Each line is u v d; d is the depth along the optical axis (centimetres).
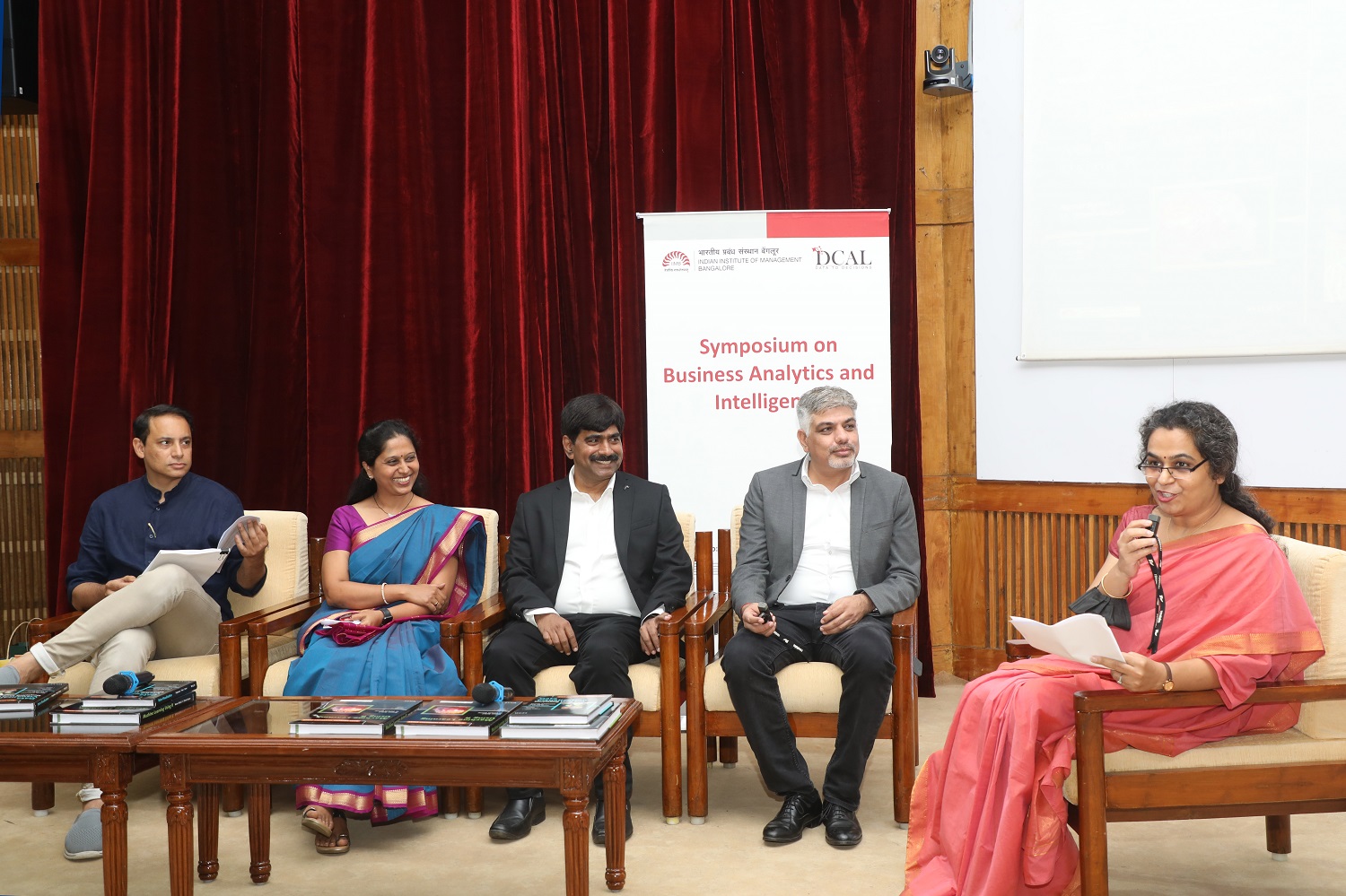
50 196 444
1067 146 435
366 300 450
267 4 449
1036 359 446
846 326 413
